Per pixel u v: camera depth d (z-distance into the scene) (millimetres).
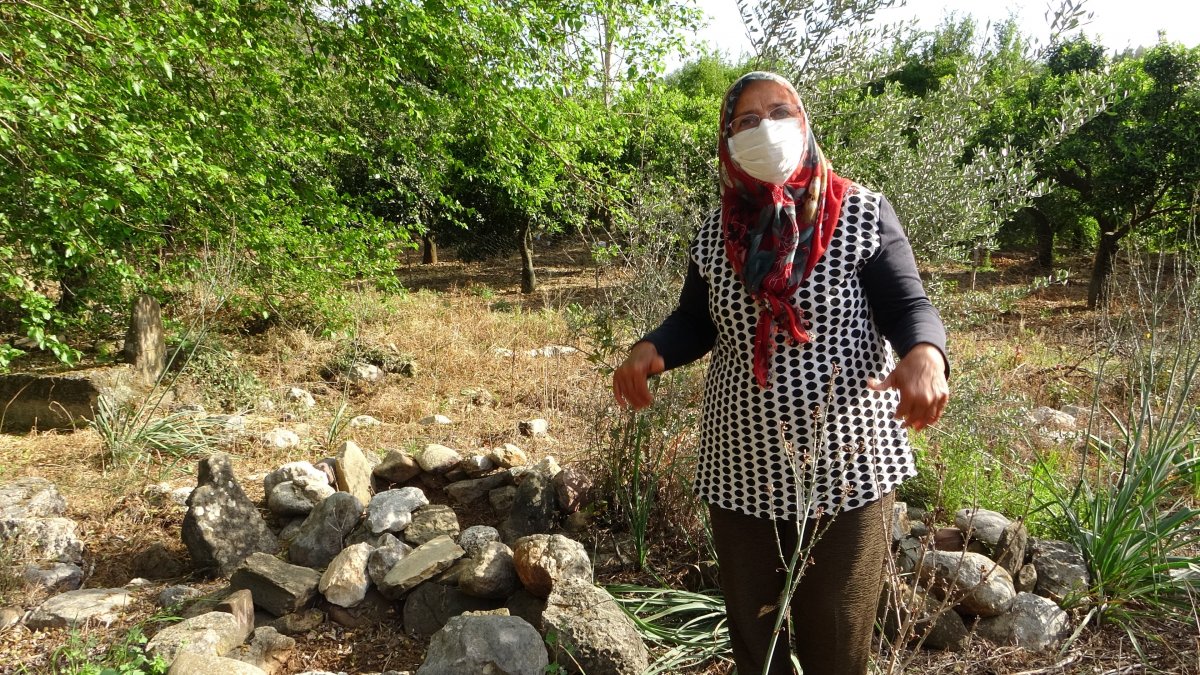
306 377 7105
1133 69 11305
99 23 4855
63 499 3914
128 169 4828
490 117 7109
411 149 8219
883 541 1647
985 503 3338
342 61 6750
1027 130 11336
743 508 1693
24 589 3086
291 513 3730
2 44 4609
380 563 2961
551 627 2383
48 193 4832
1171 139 10633
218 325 7301
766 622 1750
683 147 3701
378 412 6066
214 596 2938
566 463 3852
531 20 6633
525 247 15297
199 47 5551
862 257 1537
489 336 8711
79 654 2418
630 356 1794
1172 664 2424
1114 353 3721
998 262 17859
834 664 1669
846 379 1571
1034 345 7762
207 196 6336
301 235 7625
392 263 8172
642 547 3039
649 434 3197
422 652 2703
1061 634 2559
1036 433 4328
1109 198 11320
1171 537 2775
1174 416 2963
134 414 4938
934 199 3092
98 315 6973
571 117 7148
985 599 2533
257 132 6648
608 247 3699
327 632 2814
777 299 1532
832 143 3340
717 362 1755
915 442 3604
